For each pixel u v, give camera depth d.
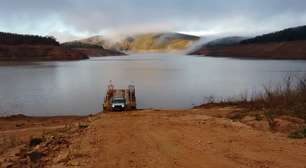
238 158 7.45
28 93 44.69
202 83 57.19
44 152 8.51
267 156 7.53
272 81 53.41
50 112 30.94
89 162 7.55
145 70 97.06
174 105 34.88
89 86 53.56
